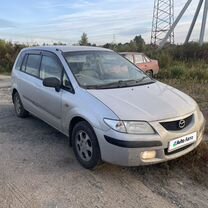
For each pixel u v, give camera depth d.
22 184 3.93
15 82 6.77
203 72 14.74
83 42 31.81
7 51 24.08
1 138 5.61
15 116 7.06
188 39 33.50
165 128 3.84
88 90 4.39
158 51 26.97
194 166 4.30
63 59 5.05
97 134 3.93
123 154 3.72
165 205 3.46
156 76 16.34
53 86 4.79
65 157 4.74
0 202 3.53
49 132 5.89
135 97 4.23
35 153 4.91
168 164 4.35
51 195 3.67
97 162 4.11
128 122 3.74
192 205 3.46
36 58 6.02
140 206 3.44
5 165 4.48
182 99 4.43
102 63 5.23
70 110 4.48
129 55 15.36
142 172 4.20
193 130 4.07
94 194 3.69
